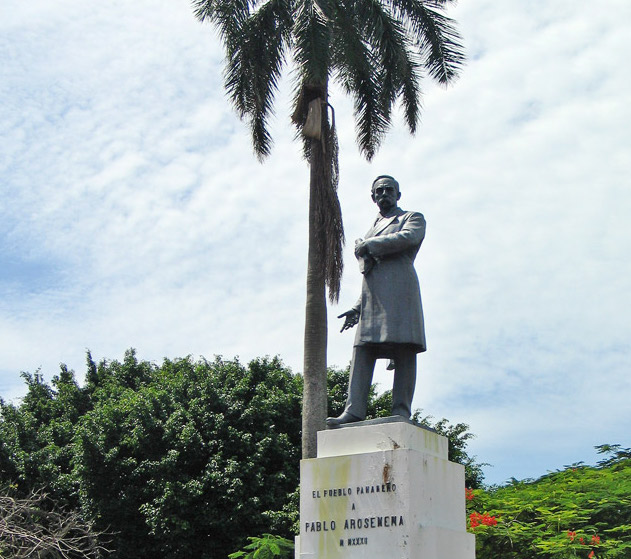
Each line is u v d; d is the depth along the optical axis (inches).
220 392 892.0
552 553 558.6
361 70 745.6
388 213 371.9
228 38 730.2
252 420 870.4
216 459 830.5
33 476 893.2
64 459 927.0
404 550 305.3
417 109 767.7
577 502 624.1
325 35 667.4
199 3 724.7
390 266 352.8
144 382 1064.2
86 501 848.9
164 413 864.9
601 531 601.9
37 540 677.3
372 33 720.3
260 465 847.7
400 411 347.3
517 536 569.3
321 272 700.7
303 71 674.2
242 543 808.3
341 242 705.0
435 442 335.0
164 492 809.5
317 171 709.9
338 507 319.3
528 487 705.6
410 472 312.3
